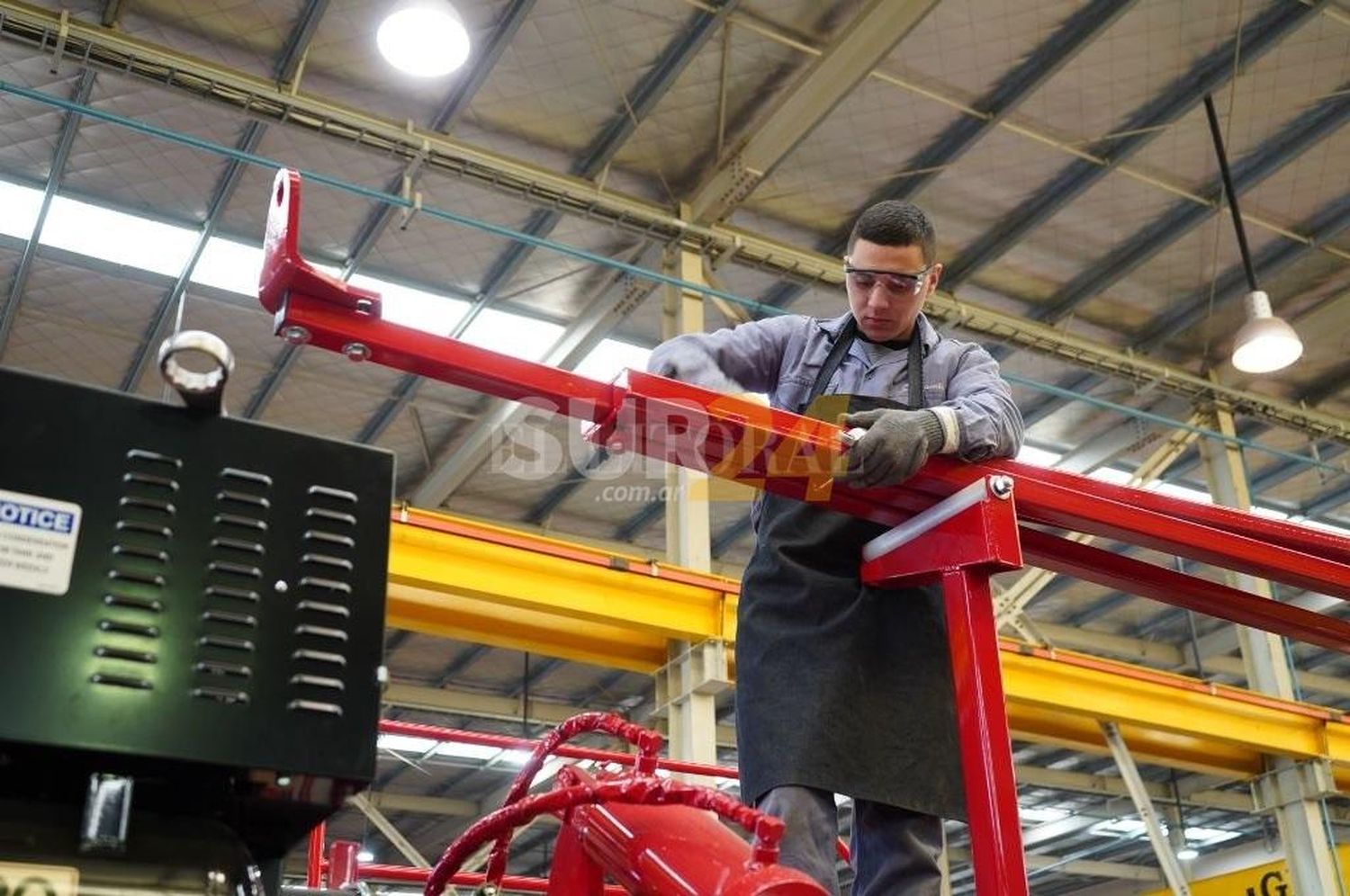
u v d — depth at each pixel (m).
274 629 0.94
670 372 1.86
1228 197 7.32
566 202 7.12
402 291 7.88
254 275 7.55
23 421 0.91
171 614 0.91
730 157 7.12
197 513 0.95
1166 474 10.33
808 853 1.60
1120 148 7.40
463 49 5.13
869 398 1.87
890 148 7.26
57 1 5.98
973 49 6.63
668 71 6.60
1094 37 6.51
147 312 7.79
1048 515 1.73
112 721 0.85
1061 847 16.14
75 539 0.89
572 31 6.34
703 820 1.27
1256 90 7.15
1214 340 9.33
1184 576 1.96
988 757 1.44
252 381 8.50
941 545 1.60
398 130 6.66
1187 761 7.94
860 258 1.88
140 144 6.65
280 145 6.74
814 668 1.70
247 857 0.97
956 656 1.53
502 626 5.86
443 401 8.73
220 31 6.19
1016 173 7.50
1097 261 8.34
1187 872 16.17
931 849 1.72
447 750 12.02
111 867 0.89
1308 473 10.52
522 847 14.38
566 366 8.37
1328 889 7.59
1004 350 8.81
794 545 1.79
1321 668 12.62
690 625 5.87
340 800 0.98
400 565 5.29
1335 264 8.63
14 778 0.87
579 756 2.96
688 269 7.44
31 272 7.34
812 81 6.54
